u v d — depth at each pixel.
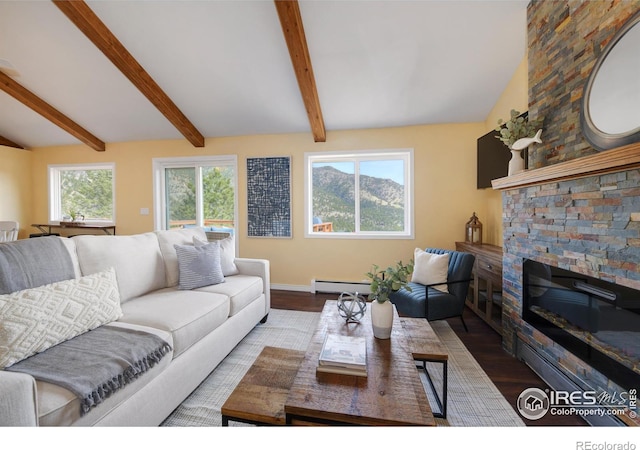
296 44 2.39
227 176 4.25
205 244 2.62
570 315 1.61
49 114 3.59
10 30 2.53
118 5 2.27
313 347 1.43
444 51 2.55
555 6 1.86
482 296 2.87
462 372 1.94
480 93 3.07
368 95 3.15
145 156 4.37
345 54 2.62
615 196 1.31
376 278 1.59
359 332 1.60
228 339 2.05
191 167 4.34
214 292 2.18
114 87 3.26
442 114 3.43
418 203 3.69
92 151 4.53
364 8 2.18
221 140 4.14
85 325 1.40
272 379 1.28
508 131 2.12
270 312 3.10
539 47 2.03
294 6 2.13
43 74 3.07
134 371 1.21
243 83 3.09
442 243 3.65
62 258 1.61
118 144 4.44
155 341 1.39
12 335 1.12
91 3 2.26
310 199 4.00
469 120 3.53
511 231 2.20
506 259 2.27
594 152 1.54
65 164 4.63
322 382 1.14
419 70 2.78
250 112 3.57
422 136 3.66
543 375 1.82
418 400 1.04
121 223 4.47
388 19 2.27
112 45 2.54
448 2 2.12
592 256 1.45
